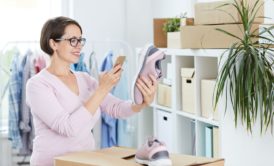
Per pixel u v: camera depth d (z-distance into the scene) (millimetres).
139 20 3824
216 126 2533
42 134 1644
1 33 3682
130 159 1458
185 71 2754
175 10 3430
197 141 2662
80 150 1634
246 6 2275
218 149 2459
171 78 2961
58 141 1624
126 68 3295
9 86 3125
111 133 3213
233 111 2258
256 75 1987
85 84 1782
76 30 1690
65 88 1670
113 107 1831
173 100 2893
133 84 1615
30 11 3752
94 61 3260
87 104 1583
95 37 3721
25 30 3742
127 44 3502
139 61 1598
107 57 3242
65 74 1729
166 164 1311
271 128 2154
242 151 2285
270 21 2443
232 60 2102
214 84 2438
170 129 2982
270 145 2217
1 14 3682
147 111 3420
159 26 3133
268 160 2230
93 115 1595
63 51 1670
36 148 1656
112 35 3764
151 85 1604
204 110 2586
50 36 1675
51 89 1638
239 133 2275
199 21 2508
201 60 2619
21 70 3143
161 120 3131
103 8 3727
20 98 3133
